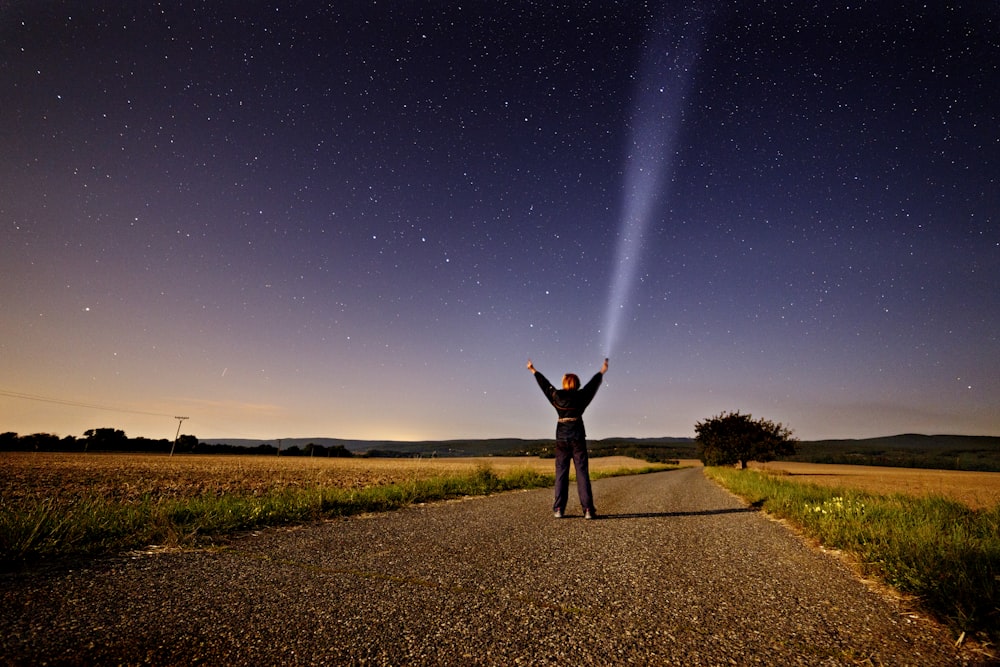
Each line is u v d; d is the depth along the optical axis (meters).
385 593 2.29
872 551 3.41
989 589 2.25
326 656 1.60
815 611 2.26
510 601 2.25
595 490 9.19
